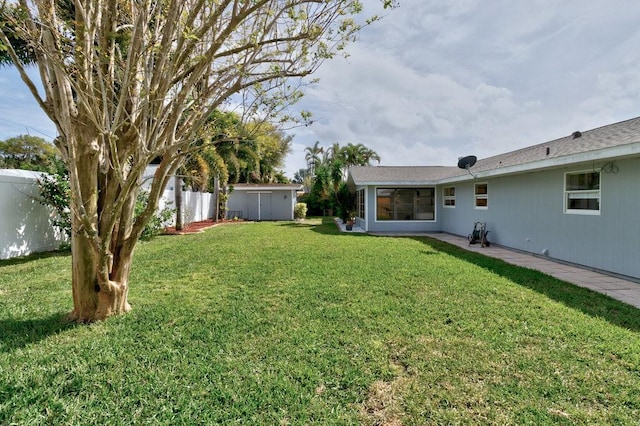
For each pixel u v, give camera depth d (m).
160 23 3.72
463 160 10.72
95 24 3.33
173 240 11.33
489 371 2.78
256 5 3.10
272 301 4.59
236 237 12.19
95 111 3.44
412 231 14.95
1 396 2.40
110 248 4.07
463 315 4.02
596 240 6.74
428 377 2.69
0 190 7.52
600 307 4.32
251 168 22.53
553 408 2.31
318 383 2.62
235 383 2.61
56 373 2.73
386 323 3.78
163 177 3.92
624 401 2.38
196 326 3.71
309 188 33.16
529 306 4.36
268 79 3.79
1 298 4.70
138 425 2.16
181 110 3.71
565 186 7.64
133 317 3.96
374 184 14.21
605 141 6.68
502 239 10.16
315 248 9.42
